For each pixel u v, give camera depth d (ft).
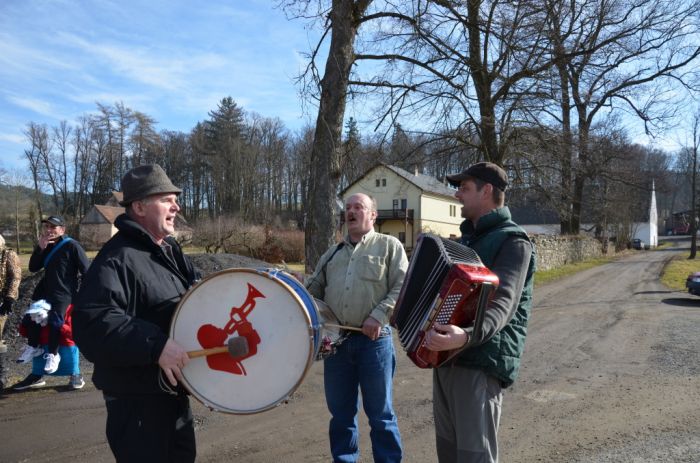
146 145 198.29
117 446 7.89
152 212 8.46
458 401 8.14
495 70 38.75
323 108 27.30
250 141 201.26
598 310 37.58
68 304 17.31
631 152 79.82
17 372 19.92
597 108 71.97
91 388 17.98
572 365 21.49
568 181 54.85
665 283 58.90
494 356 8.02
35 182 185.06
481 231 8.77
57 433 14.02
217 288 8.25
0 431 14.15
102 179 196.34
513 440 13.71
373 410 11.05
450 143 46.85
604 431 14.20
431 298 7.49
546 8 35.06
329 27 28.84
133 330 7.29
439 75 31.37
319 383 19.04
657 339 26.76
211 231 86.58
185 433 8.72
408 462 12.45
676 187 176.65
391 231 146.30
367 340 11.10
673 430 14.16
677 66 63.72
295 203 203.41
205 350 7.90
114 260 7.68
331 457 12.73
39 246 17.94
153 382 7.80
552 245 83.35
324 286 12.13
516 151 47.60
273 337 8.13
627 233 164.14
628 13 50.01
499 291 7.71
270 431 14.38
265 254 83.92
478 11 32.17
